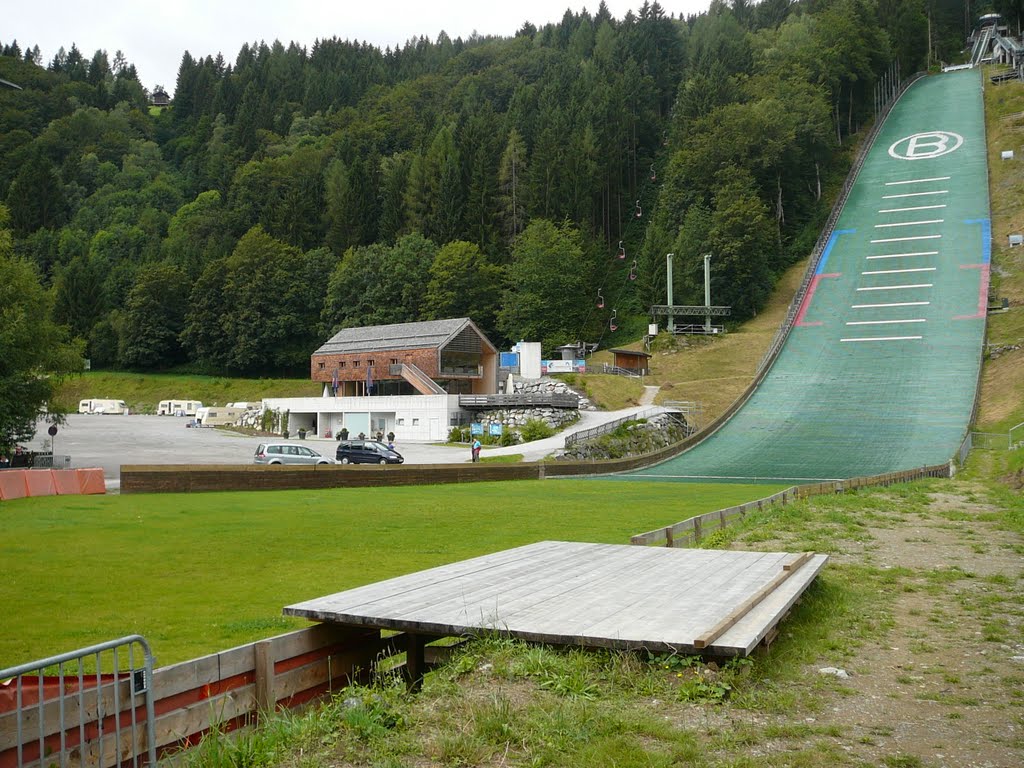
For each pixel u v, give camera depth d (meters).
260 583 18.17
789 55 169.38
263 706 8.84
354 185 157.00
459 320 89.12
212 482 40.41
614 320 129.88
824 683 10.29
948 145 139.62
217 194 185.38
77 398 136.62
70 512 30.95
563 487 44.94
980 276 93.12
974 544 21.97
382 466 45.91
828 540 22.16
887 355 77.56
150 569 19.86
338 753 7.68
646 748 7.89
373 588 12.34
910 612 14.34
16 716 6.75
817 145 145.38
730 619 10.38
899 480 40.06
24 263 55.97
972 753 8.12
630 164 170.62
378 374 89.06
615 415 76.31
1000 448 53.47
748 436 62.75
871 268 101.12
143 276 143.12
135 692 7.47
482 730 8.03
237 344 136.62
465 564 14.84
